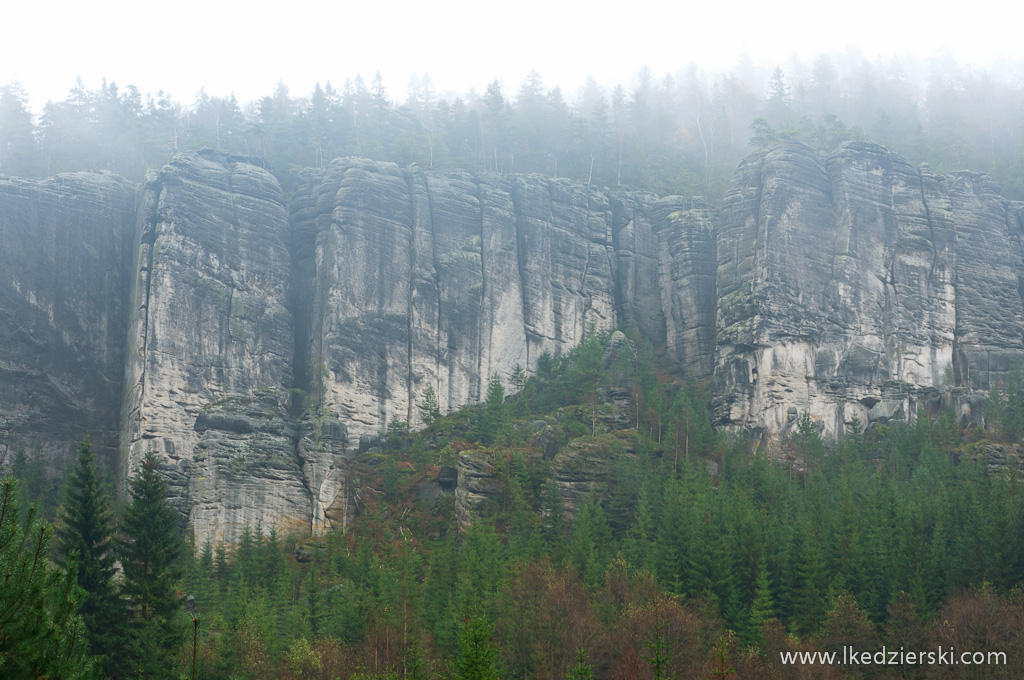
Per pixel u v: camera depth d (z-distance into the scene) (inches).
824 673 3021.7
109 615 2610.7
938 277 6136.8
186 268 5649.6
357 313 5861.2
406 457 5334.6
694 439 5017.2
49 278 5753.0
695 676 2915.8
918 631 3184.1
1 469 5226.4
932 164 7263.8
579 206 6737.2
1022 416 5305.1
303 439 5211.6
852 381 5807.1
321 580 3993.6
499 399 5388.8
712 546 3614.7
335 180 6314.0
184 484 5059.1
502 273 6304.1
